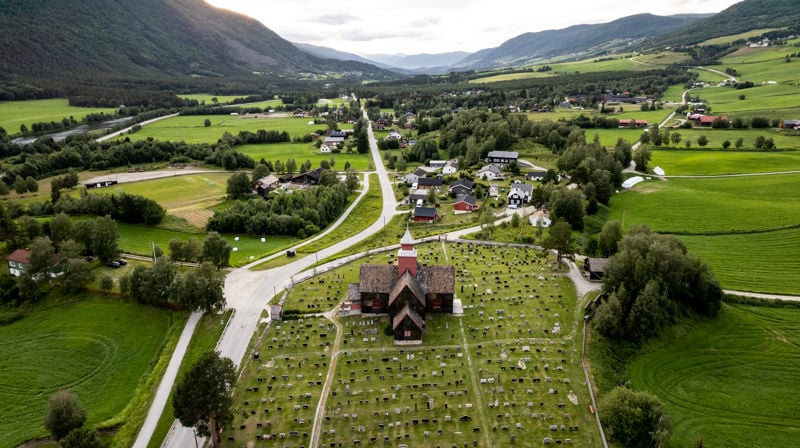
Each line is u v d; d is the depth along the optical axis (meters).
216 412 69.69
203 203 184.88
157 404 82.69
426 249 140.88
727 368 93.00
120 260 131.12
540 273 124.62
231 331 101.06
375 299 105.88
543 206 167.25
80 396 87.25
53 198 170.62
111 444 75.56
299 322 103.81
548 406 79.81
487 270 126.31
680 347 98.38
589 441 73.25
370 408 79.75
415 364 89.94
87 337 101.25
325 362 90.75
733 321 105.69
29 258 114.56
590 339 96.88
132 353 97.81
